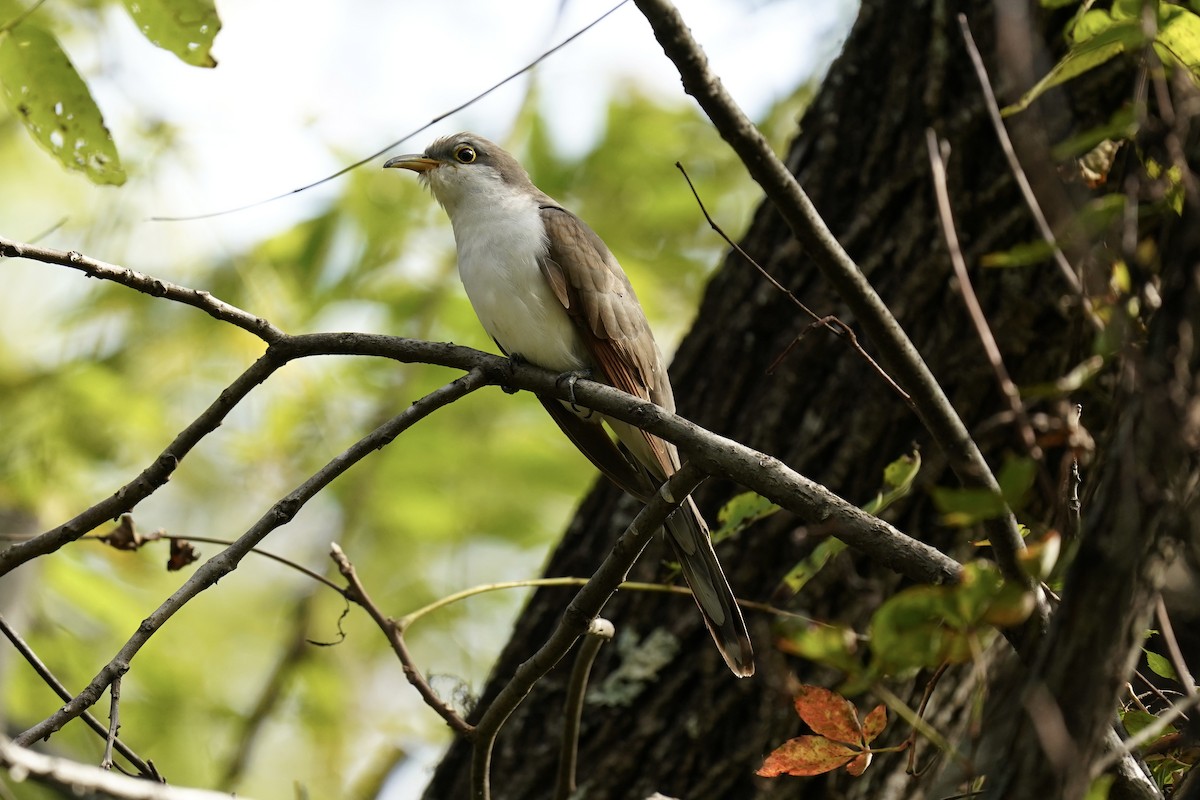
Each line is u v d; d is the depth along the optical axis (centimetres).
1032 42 715
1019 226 863
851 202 947
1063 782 466
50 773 432
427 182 1091
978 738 511
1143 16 542
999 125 609
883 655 503
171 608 634
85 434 1281
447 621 1507
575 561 994
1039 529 668
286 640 1494
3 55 669
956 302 867
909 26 943
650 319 1507
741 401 952
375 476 1473
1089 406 782
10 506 1230
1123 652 466
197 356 1345
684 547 807
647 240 1544
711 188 1545
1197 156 529
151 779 630
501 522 1486
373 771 1394
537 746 920
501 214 1030
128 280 670
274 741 1468
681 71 553
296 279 1407
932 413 605
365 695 1489
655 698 889
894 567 629
